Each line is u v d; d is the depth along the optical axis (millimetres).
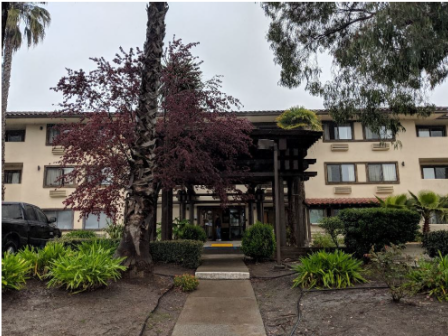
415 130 21406
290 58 9633
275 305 5973
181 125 8367
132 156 7512
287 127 19438
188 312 5625
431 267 5773
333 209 20047
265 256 9742
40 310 4938
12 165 21547
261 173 10422
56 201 20609
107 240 9562
